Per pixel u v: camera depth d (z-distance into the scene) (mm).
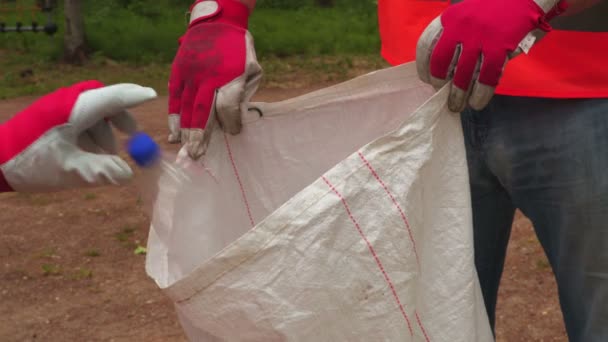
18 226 6477
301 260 1806
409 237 1903
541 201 2361
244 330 1853
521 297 4875
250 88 2275
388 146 1903
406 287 1903
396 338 1898
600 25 2145
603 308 2268
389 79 2277
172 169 2072
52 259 5773
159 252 2105
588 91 2166
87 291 5199
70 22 18672
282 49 20422
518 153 2357
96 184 1869
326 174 1841
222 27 2270
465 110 2516
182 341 4461
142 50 19922
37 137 1801
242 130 2299
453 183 2082
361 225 1848
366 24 25406
